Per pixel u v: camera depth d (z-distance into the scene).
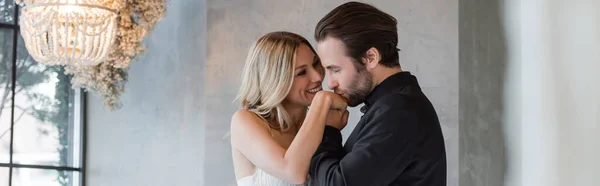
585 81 3.98
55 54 4.41
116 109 5.60
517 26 4.49
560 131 4.14
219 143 5.09
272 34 3.44
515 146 4.48
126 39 4.82
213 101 5.13
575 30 4.05
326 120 3.06
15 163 5.57
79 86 5.29
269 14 5.05
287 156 3.04
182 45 5.64
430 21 4.64
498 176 4.54
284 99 3.47
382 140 2.73
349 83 2.88
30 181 5.65
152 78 5.79
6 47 5.57
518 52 4.48
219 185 5.08
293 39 3.40
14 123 5.58
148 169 5.77
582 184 4.01
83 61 4.52
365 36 2.83
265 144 3.22
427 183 2.80
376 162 2.71
